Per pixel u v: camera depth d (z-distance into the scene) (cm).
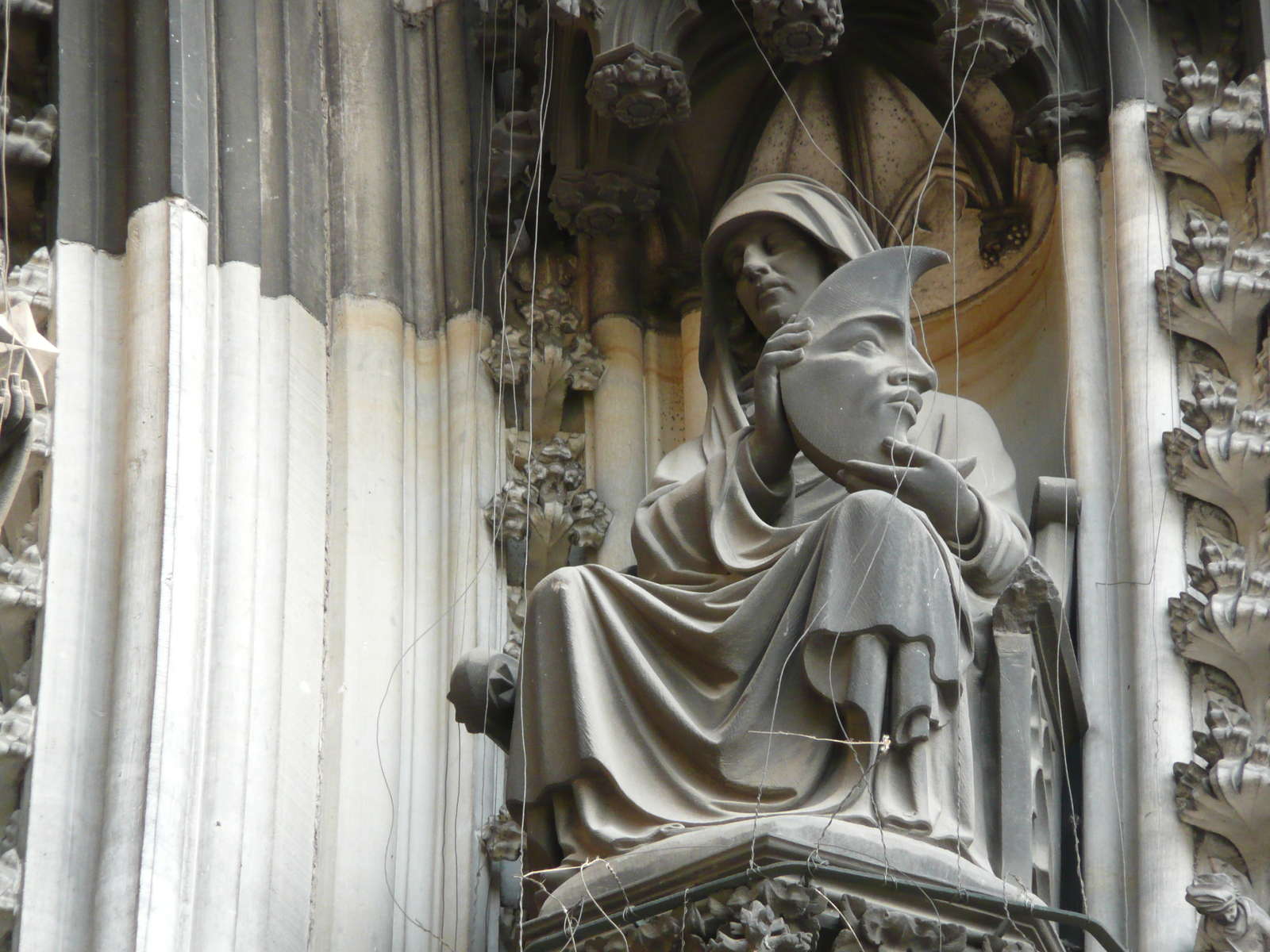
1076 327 1550
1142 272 1527
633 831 1280
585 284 1742
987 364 1705
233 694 1407
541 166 1700
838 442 1387
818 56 1593
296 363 1600
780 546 1365
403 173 1739
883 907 1218
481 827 1501
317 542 1559
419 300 1700
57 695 1359
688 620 1326
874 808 1248
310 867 1445
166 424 1436
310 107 1709
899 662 1273
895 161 1773
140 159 1522
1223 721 1365
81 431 1438
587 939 1242
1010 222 1719
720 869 1225
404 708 1535
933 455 1379
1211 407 1453
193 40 1573
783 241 1525
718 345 1546
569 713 1311
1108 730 1421
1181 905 1339
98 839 1323
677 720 1296
